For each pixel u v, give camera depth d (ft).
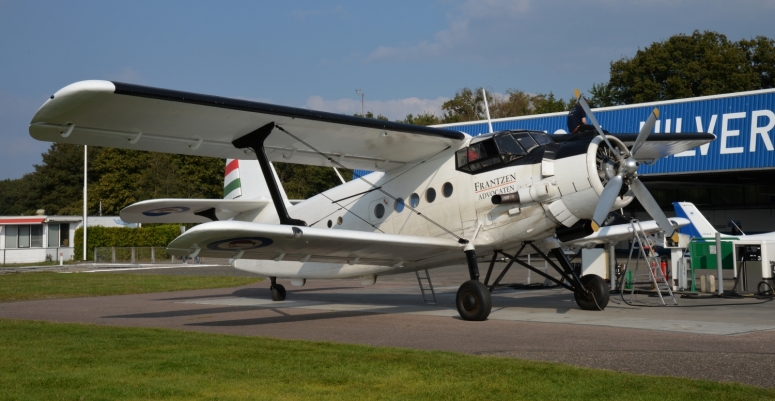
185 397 16.71
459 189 36.17
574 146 32.86
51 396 16.84
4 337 27.68
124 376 19.35
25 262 144.15
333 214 43.65
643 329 28.94
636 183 34.06
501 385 17.65
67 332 29.22
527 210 33.53
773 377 18.69
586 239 46.16
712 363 20.72
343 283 67.92
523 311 37.29
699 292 49.49
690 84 151.64
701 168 86.79
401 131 34.37
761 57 158.20
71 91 26.21
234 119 31.76
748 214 120.67
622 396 16.33
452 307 41.06
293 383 18.28
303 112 32.17
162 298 51.44
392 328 30.96
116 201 196.13
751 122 83.46
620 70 165.37
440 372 19.44
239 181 52.31
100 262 136.87
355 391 17.29
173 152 35.06
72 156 237.25
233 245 31.45
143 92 27.37
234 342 25.68
